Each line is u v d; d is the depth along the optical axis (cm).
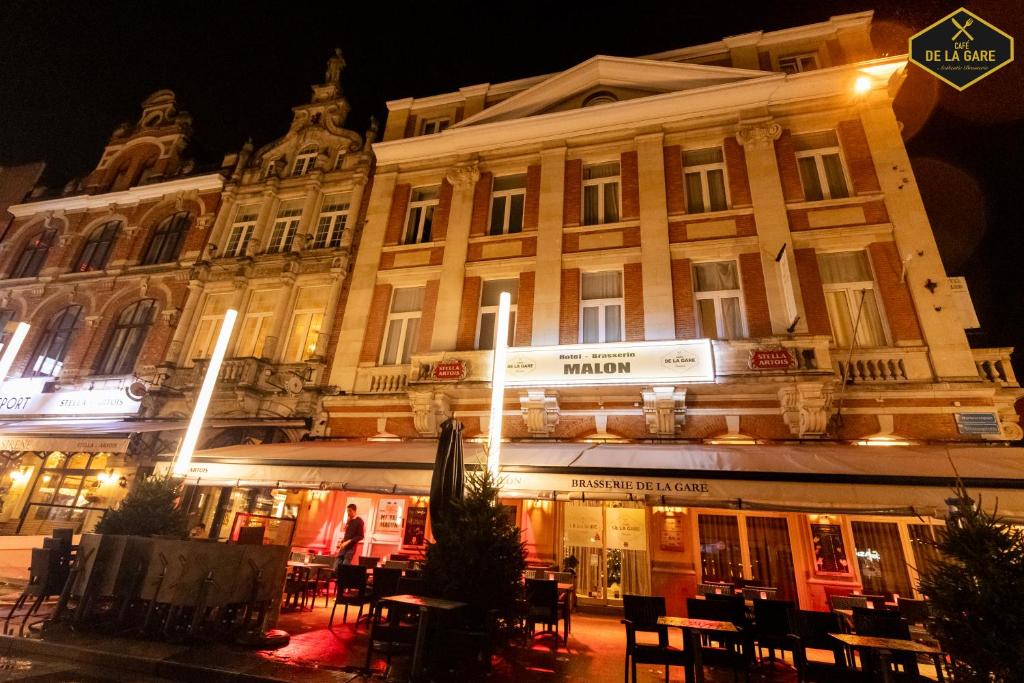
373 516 1268
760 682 655
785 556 1059
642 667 681
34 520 1445
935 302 1077
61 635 645
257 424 1286
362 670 576
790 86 1355
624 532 1177
